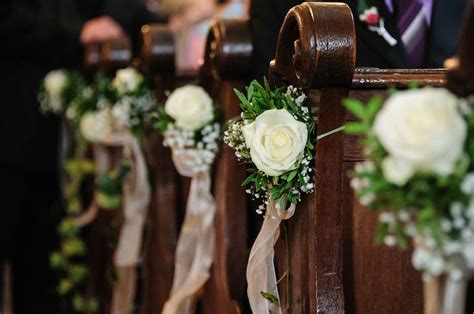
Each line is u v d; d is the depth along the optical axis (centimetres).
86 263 525
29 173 498
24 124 487
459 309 150
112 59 430
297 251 214
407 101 134
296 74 202
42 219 520
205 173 295
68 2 514
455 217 138
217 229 290
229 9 446
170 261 335
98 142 438
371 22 265
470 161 137
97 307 471
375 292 207
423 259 140
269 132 198
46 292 534
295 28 204
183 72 356
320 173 199
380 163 141
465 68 152
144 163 373
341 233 201
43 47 492
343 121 197
